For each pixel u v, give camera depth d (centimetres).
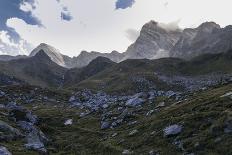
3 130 5184
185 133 4403
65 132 6869
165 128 4838
